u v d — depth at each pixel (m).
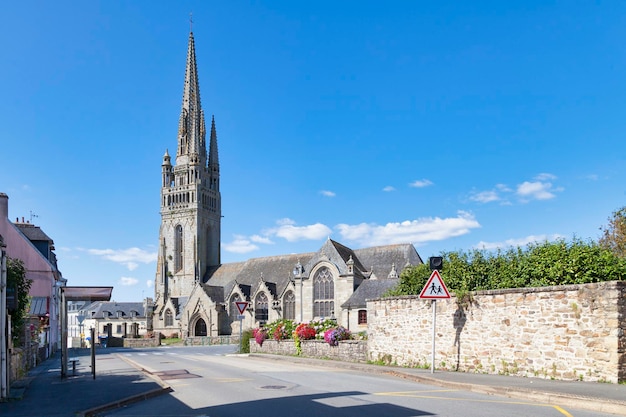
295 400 13.74
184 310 101.56
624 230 33.53
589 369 14.87
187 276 113.31
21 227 54.56
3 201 46.75
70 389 17.69
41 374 24.78
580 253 17.94
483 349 18.33
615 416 10.44
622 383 13.95
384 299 24.05
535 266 19.17
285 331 34.88
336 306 73.50
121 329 141.88
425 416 10.80
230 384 17.94
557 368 15.76
